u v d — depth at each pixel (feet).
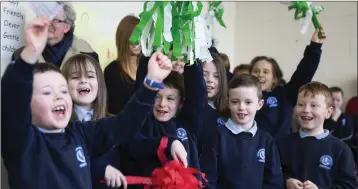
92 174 3.97
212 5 6.36
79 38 7.28
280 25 12.73
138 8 8.90
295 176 5.64
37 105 3.40
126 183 3.98
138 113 3.68
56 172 3.40
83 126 3.91
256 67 8.14
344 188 5.37
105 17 8.04
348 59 12.02
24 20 3.73
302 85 6.68
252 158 5.22
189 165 4.75
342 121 10.48
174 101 4.87
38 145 3.38
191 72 4.86
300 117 5.84
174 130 4.83
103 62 7.99
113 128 3.80
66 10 5.28
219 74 6.06
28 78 3.08
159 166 4.34
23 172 3.26
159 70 3.68
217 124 5.61
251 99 5.33
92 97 4.79
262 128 6.90
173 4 3.92
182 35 3.95
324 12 12.25
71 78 4.71
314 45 6.72
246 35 13.21
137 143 4.42
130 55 6.06
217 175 5.16
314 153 5.62
